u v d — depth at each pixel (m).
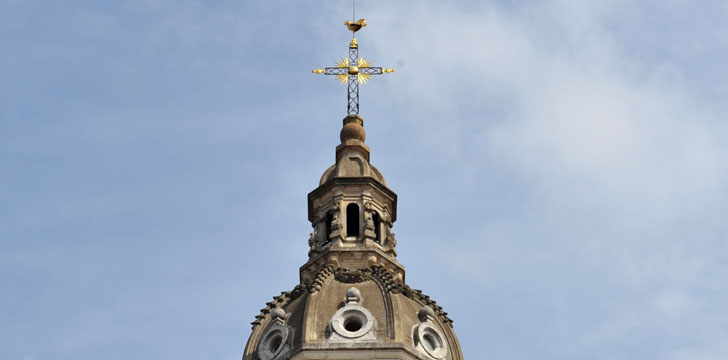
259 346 97.12
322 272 99.81
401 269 103.19
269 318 99.12
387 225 105.38
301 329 95.94
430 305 100.19
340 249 102.06
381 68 112.31
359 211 104.62
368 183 105.62
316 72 111.81
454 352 98.31
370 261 101.81
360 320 96.25
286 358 95.12
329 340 95.19
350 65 112.06
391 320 96.25
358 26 112.88
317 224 105.06
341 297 97.88
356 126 110.00
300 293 99.44
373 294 98.12
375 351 94.75
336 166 107.38
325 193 105.81
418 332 96.62
